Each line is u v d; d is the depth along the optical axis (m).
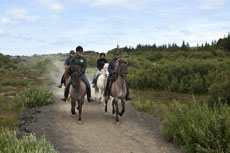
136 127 7.88
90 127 7.82
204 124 5.74
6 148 4.70
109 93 8.71
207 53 49.59
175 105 7.84
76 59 8.70
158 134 7.13
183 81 15.51
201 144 5.44
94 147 6.13
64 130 7.41
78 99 8.16
